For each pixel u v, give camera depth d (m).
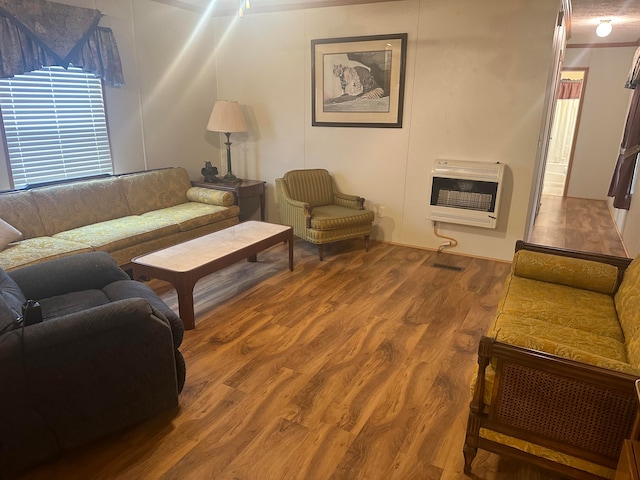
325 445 1.91
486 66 3.92
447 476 1.76
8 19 3.23
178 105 4.84
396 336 2.81
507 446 1.68
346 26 4.41
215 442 1.92
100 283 2.57
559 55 4.88
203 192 4.52
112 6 3.98
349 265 4.08
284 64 4.82
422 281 3.71
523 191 4.02
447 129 4.21
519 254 2.70
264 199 5.05
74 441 1.80
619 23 5.35
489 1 3.78
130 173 4.29
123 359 1.83
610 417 1.47
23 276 2.37
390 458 1.84
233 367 2.47
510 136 3.96
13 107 3.42
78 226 3.63
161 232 3.69
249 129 5.25
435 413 2.11
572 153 7.34
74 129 3.87
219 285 3.60
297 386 2.31
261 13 4.80
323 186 4.74
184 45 4.78
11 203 3.25
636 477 1.09
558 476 1.75
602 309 2.26
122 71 4.13
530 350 1.54
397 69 4.27
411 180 4.48
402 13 4.14
